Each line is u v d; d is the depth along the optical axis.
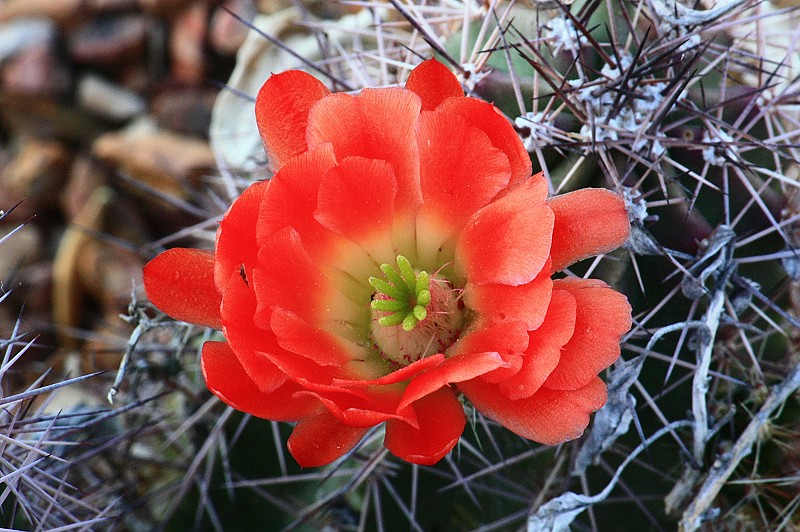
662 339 0.22
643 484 0.23
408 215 0.20
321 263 0.20
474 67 0.22
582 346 0.19
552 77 0.22
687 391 0.22
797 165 0.23
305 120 0.20
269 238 0.19
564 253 0.19
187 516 0.25
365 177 0.19
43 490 0.22
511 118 0.22
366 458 0.23
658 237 0.22
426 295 0.20
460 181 0.20
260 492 0.24
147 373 0.24
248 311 0.19
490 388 0.19
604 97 0.22
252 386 0.19
